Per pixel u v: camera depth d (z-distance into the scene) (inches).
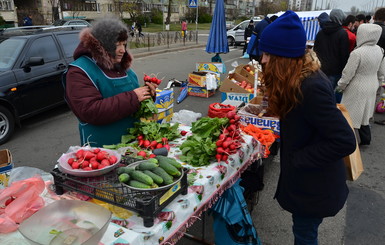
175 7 1991.9
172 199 59.5
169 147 86.4
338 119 57.5
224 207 84.0
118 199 56.2
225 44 318.7
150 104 84.4
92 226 49.6
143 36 886.4
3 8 1019.9
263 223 118.0
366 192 138.9
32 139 197.0
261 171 119.6
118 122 88.0
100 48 77.8
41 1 1162.0
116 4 1183.6
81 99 77.6
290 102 61.3
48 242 46.4
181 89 310.3
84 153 66.9
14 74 192.4
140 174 56.3
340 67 201.6
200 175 72.7
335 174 66.6
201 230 111.9
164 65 467.2
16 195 58.8
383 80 181.9
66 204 53.6
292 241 108.3
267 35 60.1
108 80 83.4
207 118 89.7
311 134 63.2
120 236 51.5
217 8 309.4
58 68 222.1
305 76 58.4
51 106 221.5
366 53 160.4
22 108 198.4
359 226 116.3
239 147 87.6
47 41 221.0
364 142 183.8
